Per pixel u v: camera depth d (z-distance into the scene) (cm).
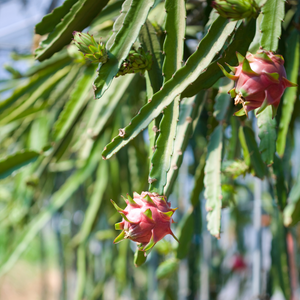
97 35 185
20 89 218
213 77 119
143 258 119
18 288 904
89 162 265
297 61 139
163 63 121
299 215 154
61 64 216
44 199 357
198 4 181
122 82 191
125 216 107
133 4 116
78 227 400
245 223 402
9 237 338
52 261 978
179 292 335
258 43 128
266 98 104
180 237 182
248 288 395
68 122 183
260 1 115
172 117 118
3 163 167
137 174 305
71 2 135
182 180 321
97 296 311
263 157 130
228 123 155
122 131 115
